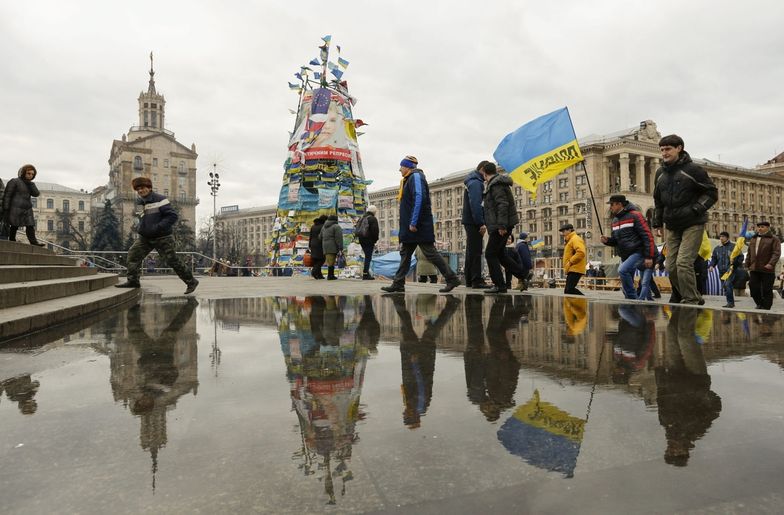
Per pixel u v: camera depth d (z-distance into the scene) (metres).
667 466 1.17
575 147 8.45
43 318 3.56
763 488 1.06
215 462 1.20
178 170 92.62
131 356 2.55
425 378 2.05
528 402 1.70
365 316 4.19
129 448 1.29
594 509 0.97
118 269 21.83
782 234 98.25
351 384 1.95
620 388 1.88
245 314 4.39
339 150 23.31
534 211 82.38
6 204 10.10
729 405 1.65
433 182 96.12
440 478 1.10
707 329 3.37
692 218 5.46
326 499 1.01
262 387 1.91
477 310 4.62
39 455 1.24
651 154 78.94
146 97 104.00
